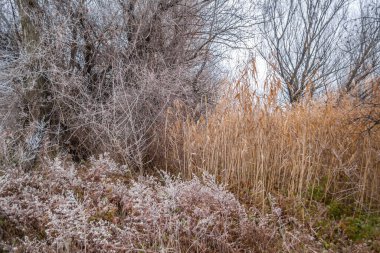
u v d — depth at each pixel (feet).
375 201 14.35
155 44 21.67
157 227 9.92
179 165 17.31
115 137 15.84
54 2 19.01
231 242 10.64
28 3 18.21
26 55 16.83
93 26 19.76
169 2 21.88
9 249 8.92
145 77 18.40
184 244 10.08
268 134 15.51
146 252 9.39
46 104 18.26
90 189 12.39
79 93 18.49
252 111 15.92
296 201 13.87
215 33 23.88
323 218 12.96
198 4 23.08
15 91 17.22
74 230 9.57
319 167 15.31
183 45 23.08
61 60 18.76
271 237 10.75
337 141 16.02
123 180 14.16
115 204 12.20
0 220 9.98
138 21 20.72
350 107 16.76
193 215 10.77
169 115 18.34
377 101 15.89
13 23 20.16
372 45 28.27
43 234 10.00
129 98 17.60
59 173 12.50
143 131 17.83
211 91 22.94
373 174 14.84
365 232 12.17
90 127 17.61
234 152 15.89
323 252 10.69
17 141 15.98
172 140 17.80
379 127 15.40
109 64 19.84
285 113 16.61
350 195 14.61
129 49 20.27
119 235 9.74
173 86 18.80
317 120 15.58
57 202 10.68
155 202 10.78
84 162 17.16
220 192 11.55
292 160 14.97
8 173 12.01
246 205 13.65
